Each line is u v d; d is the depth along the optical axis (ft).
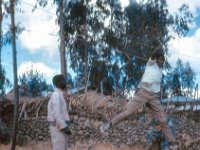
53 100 27.91
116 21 134.51
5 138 67.05
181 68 134.51
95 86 124.88
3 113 73.05
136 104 30.63
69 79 120.88
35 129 71.61
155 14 134.21
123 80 133.39
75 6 129.70
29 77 95.50
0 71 97.40
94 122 73.10
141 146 68.95
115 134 71.56
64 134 27.94
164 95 111.55
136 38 133.69
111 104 77.25
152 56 31.27
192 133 75.20
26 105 74.28
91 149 67.31
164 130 31.60
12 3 62.44
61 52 107.34
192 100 93.71
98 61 132.26
